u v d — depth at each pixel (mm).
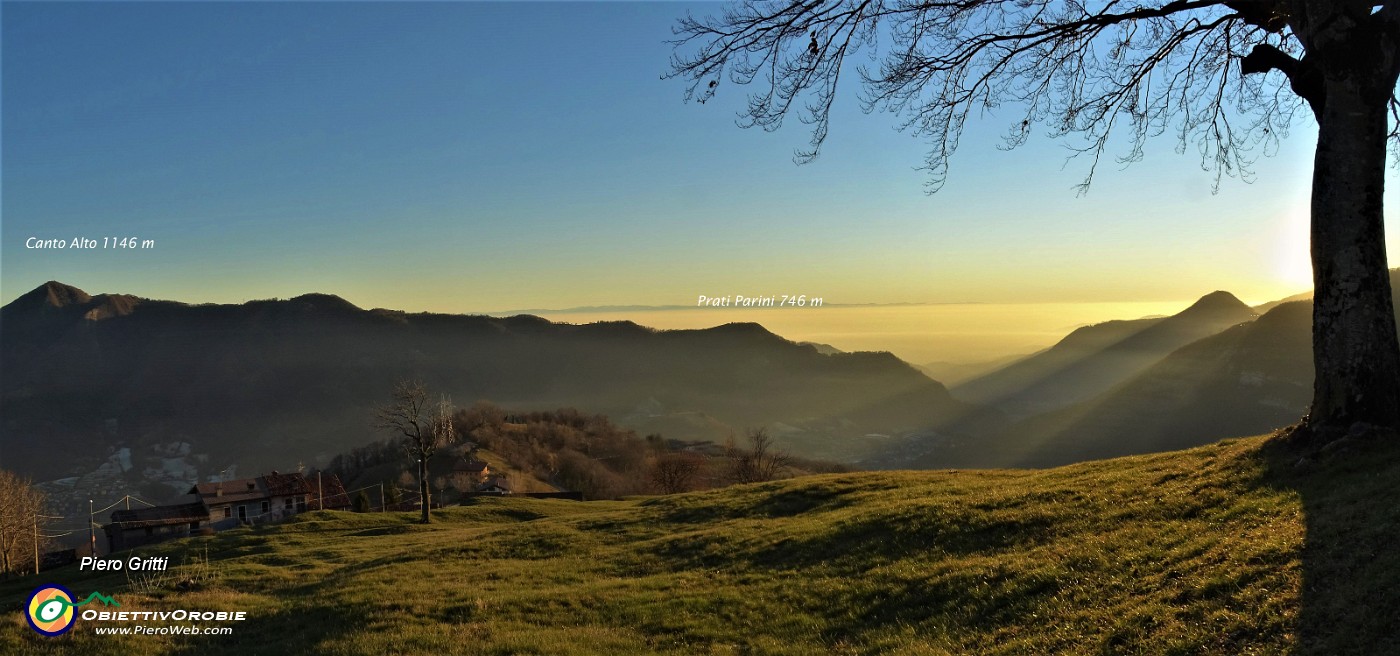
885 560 17141
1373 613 7973
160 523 76625
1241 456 16391
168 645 15633
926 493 24750
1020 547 15523
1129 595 11109
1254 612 9125
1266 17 15906
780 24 14453
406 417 48625
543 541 28156
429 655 13102
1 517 56500
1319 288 14805
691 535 25141
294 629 16531
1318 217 14703
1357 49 13844
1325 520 10875
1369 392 14008
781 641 13234
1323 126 14648
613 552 24531
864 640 12539
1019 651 10461
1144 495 16406
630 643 13648
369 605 17625
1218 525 12789
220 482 84938
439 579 21703
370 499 97500
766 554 20297
